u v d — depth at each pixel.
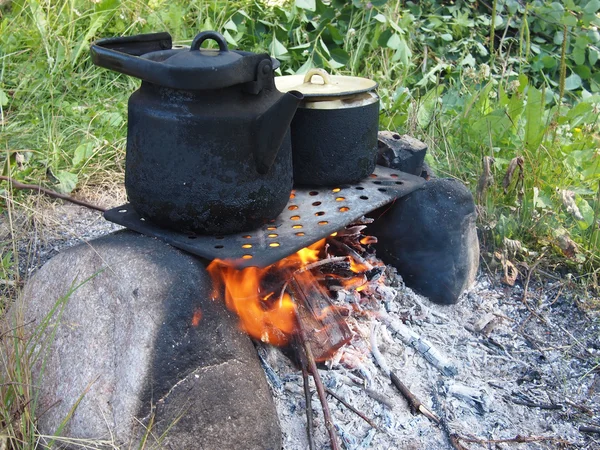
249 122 0.82
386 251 1.18
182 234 0.88
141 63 0.79
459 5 2.30
